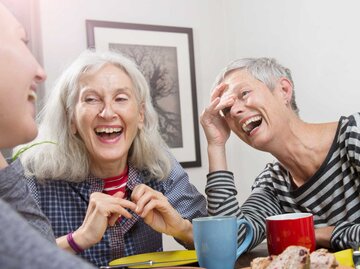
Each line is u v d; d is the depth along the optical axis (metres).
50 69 2.22
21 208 0.53
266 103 1.17
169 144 2.44
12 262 0.22
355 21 1.74
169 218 1.01
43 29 2.22
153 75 2.42
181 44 2.51
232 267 0.80
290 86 1.24
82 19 2.31
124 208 1.03
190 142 2.50
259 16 2.33
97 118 1.14
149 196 0.99
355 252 0.73
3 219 0.24
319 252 0.64
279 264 0.59
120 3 2.40
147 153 1.26
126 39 2.38
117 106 1.14
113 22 2.35
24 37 0.46
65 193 1.18
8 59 0.42
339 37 1.83
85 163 1.20
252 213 1.20
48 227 0.58
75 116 1.16
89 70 1.15
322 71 1.93
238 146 2.53
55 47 2.24
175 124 2.46
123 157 1.22
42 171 1.18
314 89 1.98
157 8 2.49
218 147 1.25
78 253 0.99
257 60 1.24
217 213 1.13
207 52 2.61
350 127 1.16
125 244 1.16
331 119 1.89
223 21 2.63
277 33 2.20
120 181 1.25
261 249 1.11
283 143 1.21
